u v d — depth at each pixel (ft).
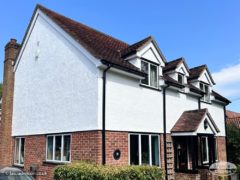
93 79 38.42
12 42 56.90
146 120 45.03
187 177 47.29
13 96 54.13
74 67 41.55
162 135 48.14
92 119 37.60
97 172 29.53
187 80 63.41
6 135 52.95
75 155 39.04
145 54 46.85
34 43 50.72
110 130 38.27
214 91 73.82
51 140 43.75
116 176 29.63
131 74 42.06
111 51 46.52
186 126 49.21
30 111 48.80
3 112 55.57
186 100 56.65
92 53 38.96
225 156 69.05
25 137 49.08
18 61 54.29
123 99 41.19
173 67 55.98
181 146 52.03
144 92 45.52
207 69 66.59
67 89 42.06
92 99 38.09
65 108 41.83
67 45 43.42
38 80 48.16
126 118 41.22
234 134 72.18
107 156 37.11
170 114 50.90
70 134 40.52
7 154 52.13
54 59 45.50
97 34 54.24
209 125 51.60
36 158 45.70
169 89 51.70
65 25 46.37
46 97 45.75
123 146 39.86
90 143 37.29
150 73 47.83
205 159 56.75
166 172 47.29
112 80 39.83
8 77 55.36
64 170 32.40
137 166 32.76
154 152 46.14
